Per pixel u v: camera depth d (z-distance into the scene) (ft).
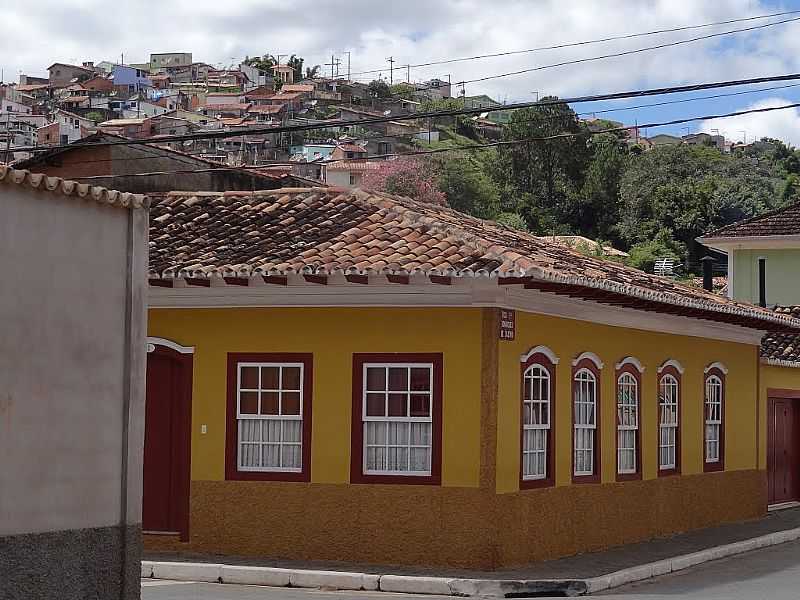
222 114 511.81
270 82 618.03
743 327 84.23
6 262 31.78
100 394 34.76
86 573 33.81
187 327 60.34
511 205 303.89
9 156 220.23
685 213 278.87
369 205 64.34
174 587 50.80
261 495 58.44
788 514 89.56
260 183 107.86
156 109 509.76
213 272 56.13
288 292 58.54
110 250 35.40
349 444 57.16
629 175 315.17
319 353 57.98
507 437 56.13
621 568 56.75
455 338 55.83
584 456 63.82
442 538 55.36
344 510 57.00
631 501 68.33
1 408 31.37
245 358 59.21
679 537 72.33
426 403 56.34
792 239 122.42
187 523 59.67
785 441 96.37
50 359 33.01
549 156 315.17
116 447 35.24
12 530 31.53
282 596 48.26
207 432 59.72
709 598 49.85
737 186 298.56
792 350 95.25
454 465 55.42
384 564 55.98
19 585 31.63
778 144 413.59
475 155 377.50
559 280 53.11
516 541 56.44
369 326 57.26
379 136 393.91
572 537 61.67
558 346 61.16
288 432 58.59
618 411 67.46
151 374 61.21
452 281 55.06
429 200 258.57
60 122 414.62
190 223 65.10
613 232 301.63
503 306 55.77
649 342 71.56
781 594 51.26
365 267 54.13
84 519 33.88
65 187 33.42
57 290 33.40
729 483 82.48
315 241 59.52
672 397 74.84
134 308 36.01
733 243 125.59
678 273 250.98
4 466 31.37
